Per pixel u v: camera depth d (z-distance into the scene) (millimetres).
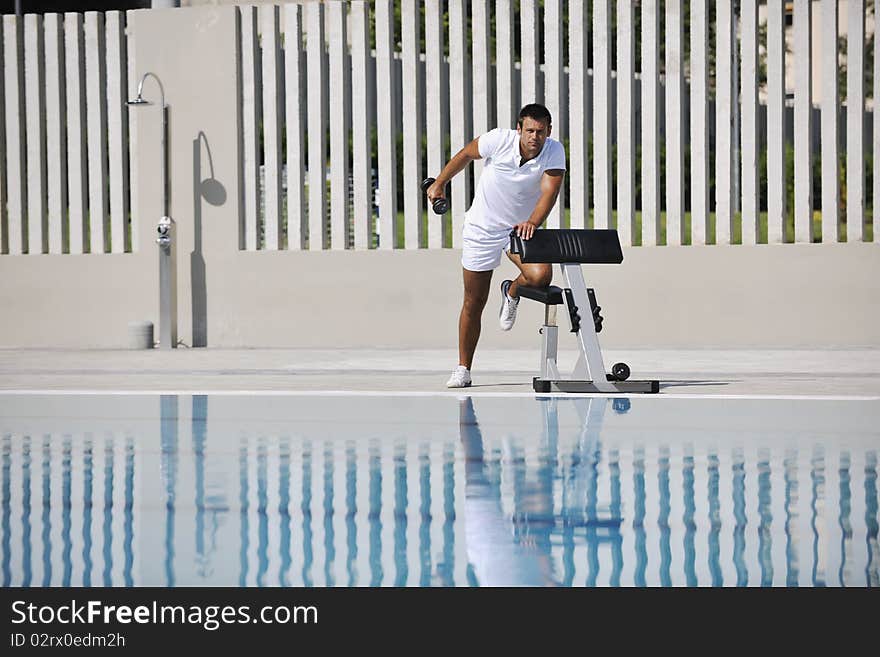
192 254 43812
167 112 43875
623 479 18844
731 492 17750
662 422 24953
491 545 14789
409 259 42406
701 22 41125
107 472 19797
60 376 34875
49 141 45250
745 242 40906
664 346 40938
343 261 42844
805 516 16125
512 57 42375
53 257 44750
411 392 30406
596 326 30344
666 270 40875
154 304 44156
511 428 24297
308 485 18609
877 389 30250
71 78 45062
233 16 43531
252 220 43906
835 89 40219
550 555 14312
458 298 42188
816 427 24094
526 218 30250
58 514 16625
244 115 43750
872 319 39844
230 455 21391
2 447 22391
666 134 41438
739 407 27219
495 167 29719
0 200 45344
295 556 14352
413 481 18859
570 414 26266
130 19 45094
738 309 40531
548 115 29188
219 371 35438
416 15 42531
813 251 40062
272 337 43344
